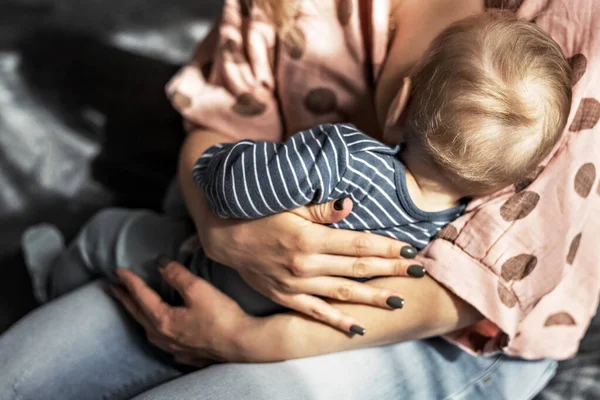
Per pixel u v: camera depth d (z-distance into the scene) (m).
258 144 0.72
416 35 0.80
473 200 0.74
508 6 0.74
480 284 0.71
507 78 0.65
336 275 0.78
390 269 0.74
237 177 0.70
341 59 0.85
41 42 1.24
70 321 0.91
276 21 0.86
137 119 1.26
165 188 1.29
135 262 0.98
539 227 0.71
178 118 1.26
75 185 1.29
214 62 0.95
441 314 0.73
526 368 0.86
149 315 0.86
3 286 1.25
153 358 0.93
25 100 1.24
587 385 0.88
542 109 0.65
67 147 1.28
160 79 1.25
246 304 0.85
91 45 1.25
